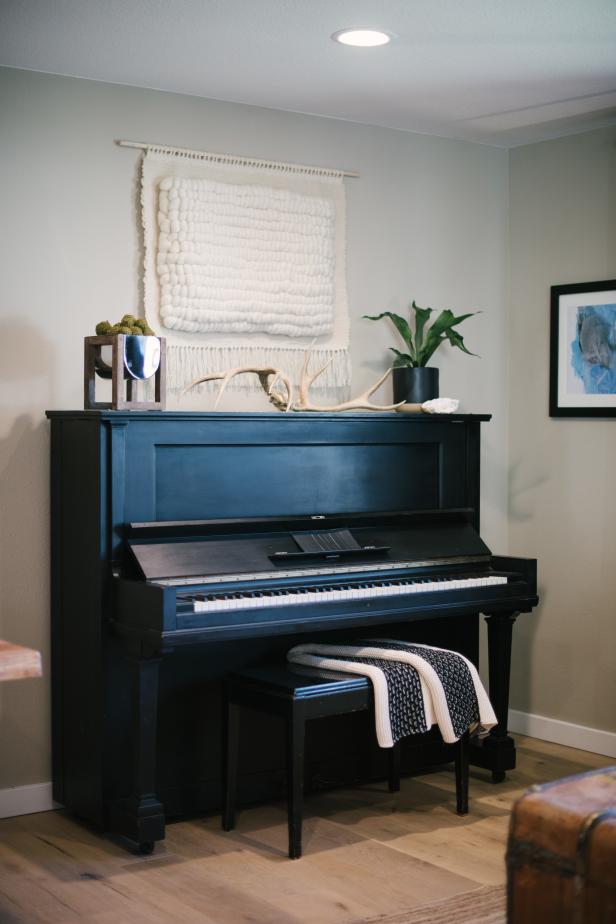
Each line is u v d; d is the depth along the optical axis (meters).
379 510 4.07
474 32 3.33
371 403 4.49
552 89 3.94
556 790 2.16
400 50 3.50
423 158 4.59
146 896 3.04
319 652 3.74
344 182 4.38
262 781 3.85
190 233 3.93
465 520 4.23
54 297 3.73
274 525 3.77
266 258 4.12
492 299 4.81
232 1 3.06
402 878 3.17
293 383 4.26
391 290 4.52
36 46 3.43
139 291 3.91
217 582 3.49
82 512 3.53
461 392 4.73
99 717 3.46
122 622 3.38
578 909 2.00
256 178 4.12
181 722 3.67
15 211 3.65
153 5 3.09
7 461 3.66
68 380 3.76
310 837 3.51
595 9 3.14
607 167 4.45
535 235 4.73
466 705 3.58
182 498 3.61
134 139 3.88
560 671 4.63
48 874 3.19
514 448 4.82
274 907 2.97
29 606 3.72
